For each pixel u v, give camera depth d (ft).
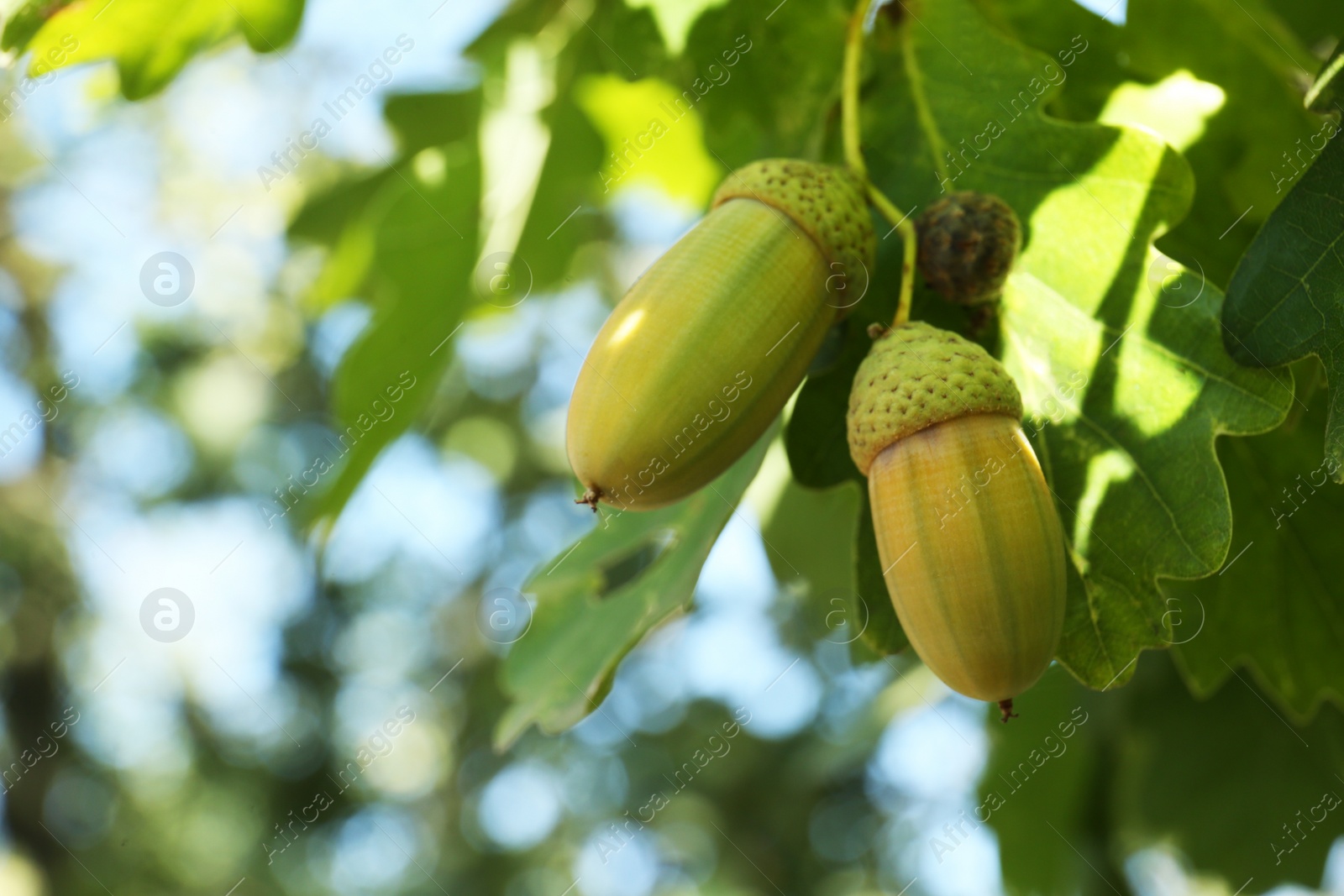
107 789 3.69
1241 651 0.91
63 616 3.43
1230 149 0.90
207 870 3.72
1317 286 0.78
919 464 0.75
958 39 0.86
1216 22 0.90
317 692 3.67
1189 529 0.78
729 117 0.94
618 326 0.76
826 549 1.13
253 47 0.93
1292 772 1.10
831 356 0.84
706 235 0.78
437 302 1.11
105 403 3.17
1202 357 0.80
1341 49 0.80
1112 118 0.91
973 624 0.74
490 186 1.12
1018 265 0.82
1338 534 0.88
